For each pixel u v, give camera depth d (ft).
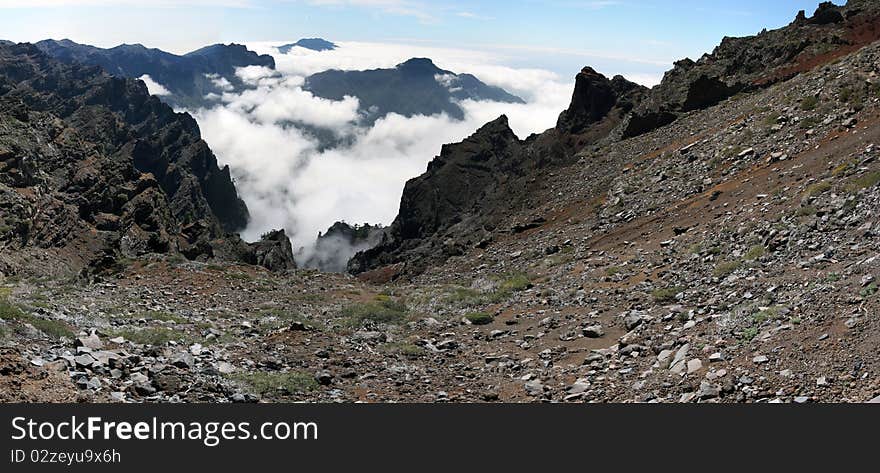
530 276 112.27
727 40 272.51
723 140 149.69
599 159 206.49
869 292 45.55
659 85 270.46
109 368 46.32
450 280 138.62
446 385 53.57
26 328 51.57
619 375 50.19
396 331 78.59
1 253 175.83
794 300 51.01
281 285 122.52
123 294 98.37
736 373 41.75
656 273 85.66
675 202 127.75
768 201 95.50
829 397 36.17
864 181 78.74
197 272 123.75
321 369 57.57
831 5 241.55
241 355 60.23
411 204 346.54
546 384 51.75
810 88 143.95
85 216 250.57
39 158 267.59
